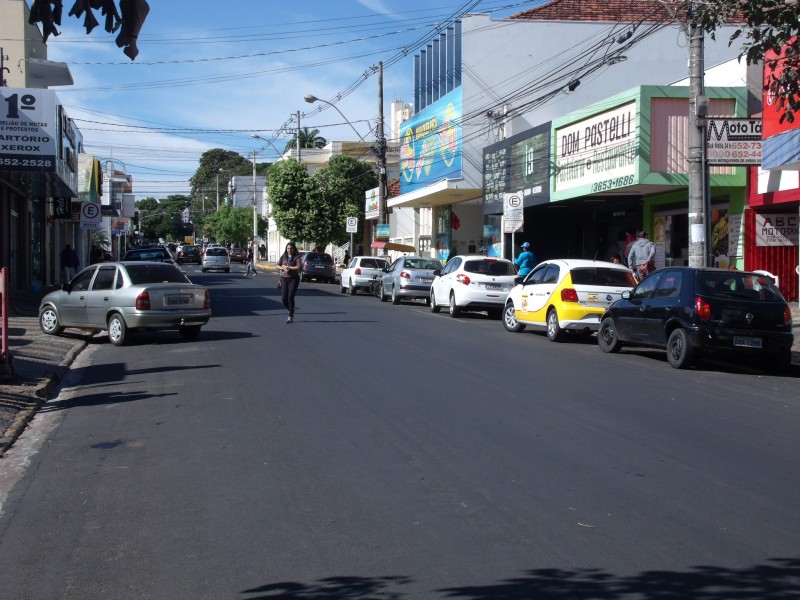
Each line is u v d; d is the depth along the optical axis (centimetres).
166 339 1766
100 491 688
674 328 1362
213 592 485
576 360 1444
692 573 504
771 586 484
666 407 1023
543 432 879
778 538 566
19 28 2734
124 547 560
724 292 1328
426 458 776
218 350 1548
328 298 3106
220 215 9812
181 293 1686
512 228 2458
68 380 1275
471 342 1678
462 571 511
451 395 1084
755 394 1134
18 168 2047
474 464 755
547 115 3688
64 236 4675
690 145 1688
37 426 948
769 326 1316
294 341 1670
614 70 3684
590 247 3391
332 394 1091
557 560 527
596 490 677
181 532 587
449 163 3812
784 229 2228
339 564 524
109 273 1714
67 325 1761
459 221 4262
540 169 2952
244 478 717
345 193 5909
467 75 3653
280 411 988
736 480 706
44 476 738
